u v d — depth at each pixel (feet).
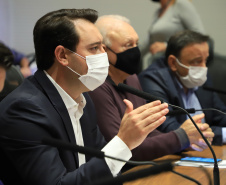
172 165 4.65
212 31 31.27
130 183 8.50
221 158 11.13
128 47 13.14
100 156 5.65
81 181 7.70
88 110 10.27
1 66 10.35
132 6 32.07
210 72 23.03
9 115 8.27
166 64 16.75
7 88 11.49
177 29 25.72
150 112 8.17
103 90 12.56
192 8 25.61
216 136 13.53
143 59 27.71
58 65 9.27
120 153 8.04
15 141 8.08
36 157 7.98
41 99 8.67
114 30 13.12
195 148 12.13
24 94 8.64
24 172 8.02
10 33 33.50
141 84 15.97
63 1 32.99
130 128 8.09
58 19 9.15
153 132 13.10
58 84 9.34
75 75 9.31
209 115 16.66
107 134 12.13
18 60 25.84
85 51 9.20
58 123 8.71
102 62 9.39
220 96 22.93
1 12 32.50
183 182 8.53
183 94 16.16
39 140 8.16
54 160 8.07
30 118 8.25
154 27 26.16
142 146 11.79
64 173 8.06
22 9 33.40
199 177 8.93
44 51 9.21
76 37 9.12
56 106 8.86
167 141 11.96
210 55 22.53
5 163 8.62
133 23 32.17
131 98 13.32
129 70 13.26
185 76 15.66
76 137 9.60
